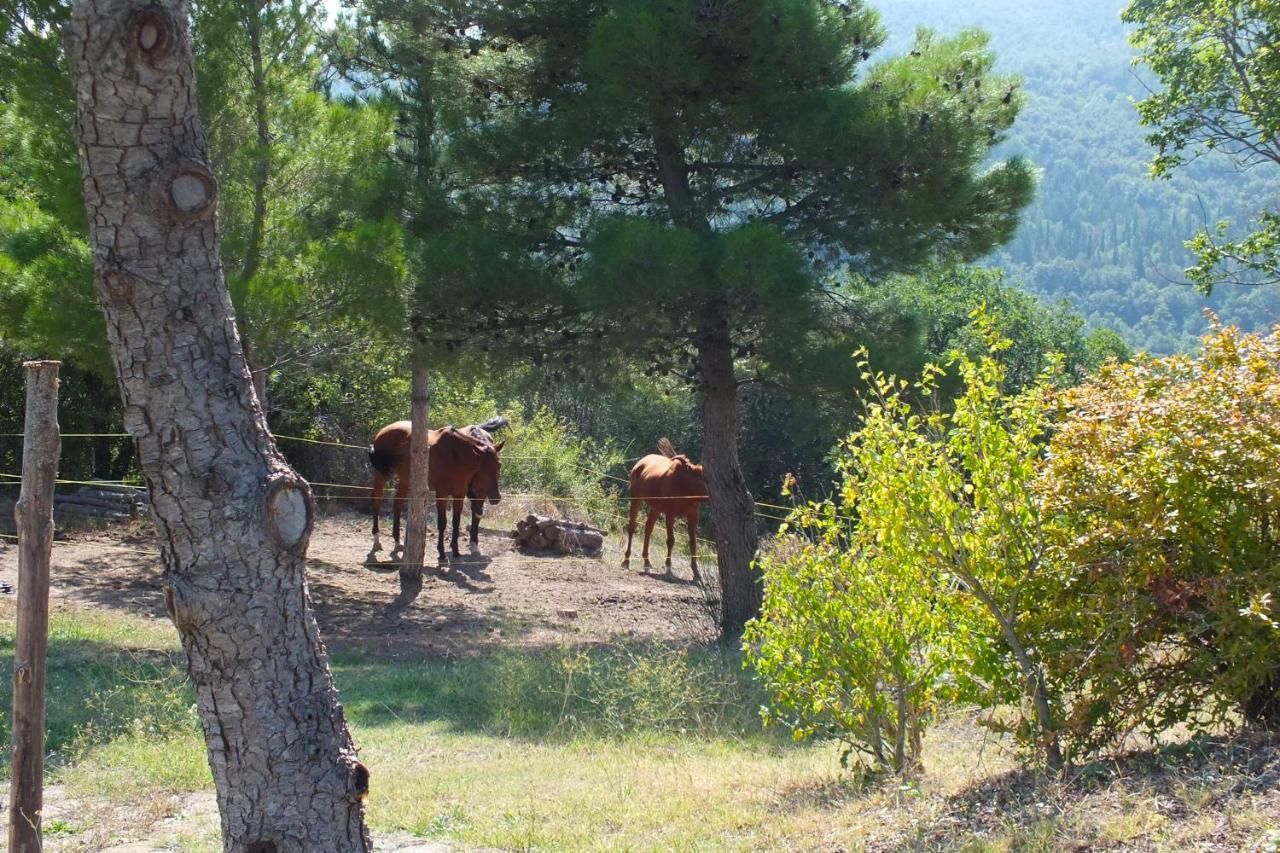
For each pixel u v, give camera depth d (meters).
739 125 12.27
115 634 11.75
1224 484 5.67
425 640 13.22
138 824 6.54
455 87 13.98
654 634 13.91
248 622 3.90
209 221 3.97
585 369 13.33
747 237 10.95
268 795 3.92
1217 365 6.05
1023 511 5.97
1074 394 6.24
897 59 12.77
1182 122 21.23
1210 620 5.71
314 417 22.42
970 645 6.11
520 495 24.19
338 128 12.97
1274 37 19.55
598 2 12.59
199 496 3.89
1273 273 20.55
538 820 6.57
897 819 5.71
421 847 6.17
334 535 19.72
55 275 11.60
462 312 12.77
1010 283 36.16
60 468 19.39
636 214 12.94
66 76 11.36
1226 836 4.41
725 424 13.53
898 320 12.76
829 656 6.70
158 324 3.90
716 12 11.38
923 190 11.98
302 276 12.47
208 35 11.92
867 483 6.30
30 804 5.12
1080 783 5.54
